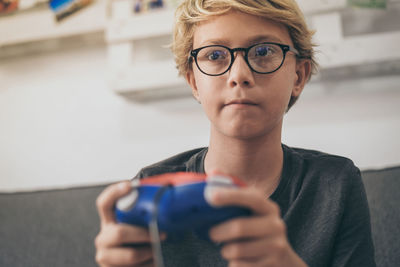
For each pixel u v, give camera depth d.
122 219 0.38
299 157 0.71
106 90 1.32
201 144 1.24
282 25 0.60
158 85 1.14
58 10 1.27
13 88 1.39
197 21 0.60
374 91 1.12
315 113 1.16
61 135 1.35
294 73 0.61
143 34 1.16
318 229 0.62
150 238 0.39
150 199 0.36
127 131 1.29
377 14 1.11
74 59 1.35
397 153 1.10
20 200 0.89
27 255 0.82
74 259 0.81
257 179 0.63
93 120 1.32
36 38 1.28
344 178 0.67
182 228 0.35
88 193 0.88
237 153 0.60
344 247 0.63
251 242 0.34
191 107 1.25
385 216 0.74
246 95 0.54
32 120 1.37
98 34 1.27
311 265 0.59
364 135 1.13
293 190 0.65
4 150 1.38
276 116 0.57
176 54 0.73
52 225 0.85
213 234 0.35
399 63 1.04
